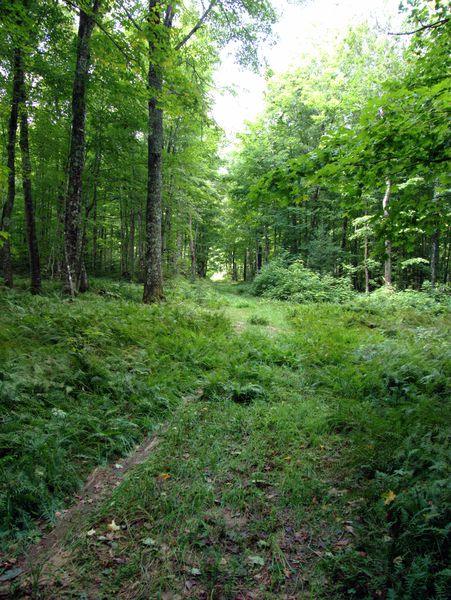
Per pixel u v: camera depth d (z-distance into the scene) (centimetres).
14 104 1062
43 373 479
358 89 1772
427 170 397
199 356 693
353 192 429
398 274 2545
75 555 250
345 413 447
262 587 226
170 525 278
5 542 258
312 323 1102
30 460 318
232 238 3516
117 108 1299
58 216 1784
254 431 420
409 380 549
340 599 214
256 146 2456
